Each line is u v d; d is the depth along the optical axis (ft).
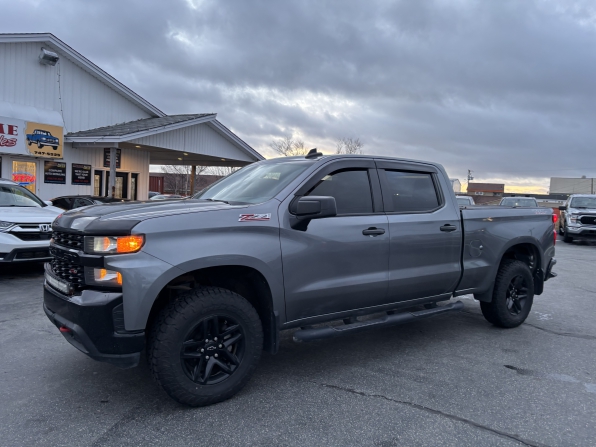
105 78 56.18
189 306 10.41
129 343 9.91
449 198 16.19
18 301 20.51
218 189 14.89
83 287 10.37
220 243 10.84
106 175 59.41
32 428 9.83
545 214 19.44
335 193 13.43
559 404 11.67
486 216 16.92
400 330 18.06
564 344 16.61
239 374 11.27
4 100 46.65
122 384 12.19
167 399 11.38
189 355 10.57
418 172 15.70
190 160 76.84
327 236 12.67
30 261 24.61
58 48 50.62
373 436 9.84
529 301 18.62
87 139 49.70
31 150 47.50
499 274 17.66
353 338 16.90
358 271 13.39
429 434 10.00
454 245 15.83
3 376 12.53
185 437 9.60
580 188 280.92
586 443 9.82
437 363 14.39
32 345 15.01
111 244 9.93
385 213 14.28
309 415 10.71
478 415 10.95
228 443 9.42
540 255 18.95
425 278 14.97
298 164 13.71
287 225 12.00
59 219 11.93
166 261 10.12
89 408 10.81
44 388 11.85
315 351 15.39
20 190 29.40
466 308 22.04
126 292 9.80
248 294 12.60
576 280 30.76
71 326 10.16
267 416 10.61
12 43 46.98
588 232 57.72
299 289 12.20
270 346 11.89
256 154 72.08
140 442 9.37
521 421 10.71
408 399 11.71
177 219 10.53
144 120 61.57
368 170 14.34
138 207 11.48
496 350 15.78
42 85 50.26
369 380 12.91
